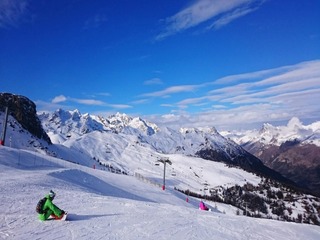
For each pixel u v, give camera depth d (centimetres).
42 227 1680
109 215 2170
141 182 9575
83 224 1830
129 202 2877
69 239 1510
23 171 4591
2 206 2077
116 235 1655
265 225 2467
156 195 7262
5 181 3225
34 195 2586
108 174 9362
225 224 2314
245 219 2645
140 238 1648
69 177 5197
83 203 2573
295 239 2102
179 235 1806
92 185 5338
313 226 2684
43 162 7612
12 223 1709
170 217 2341
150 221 2098
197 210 2880
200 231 1975
